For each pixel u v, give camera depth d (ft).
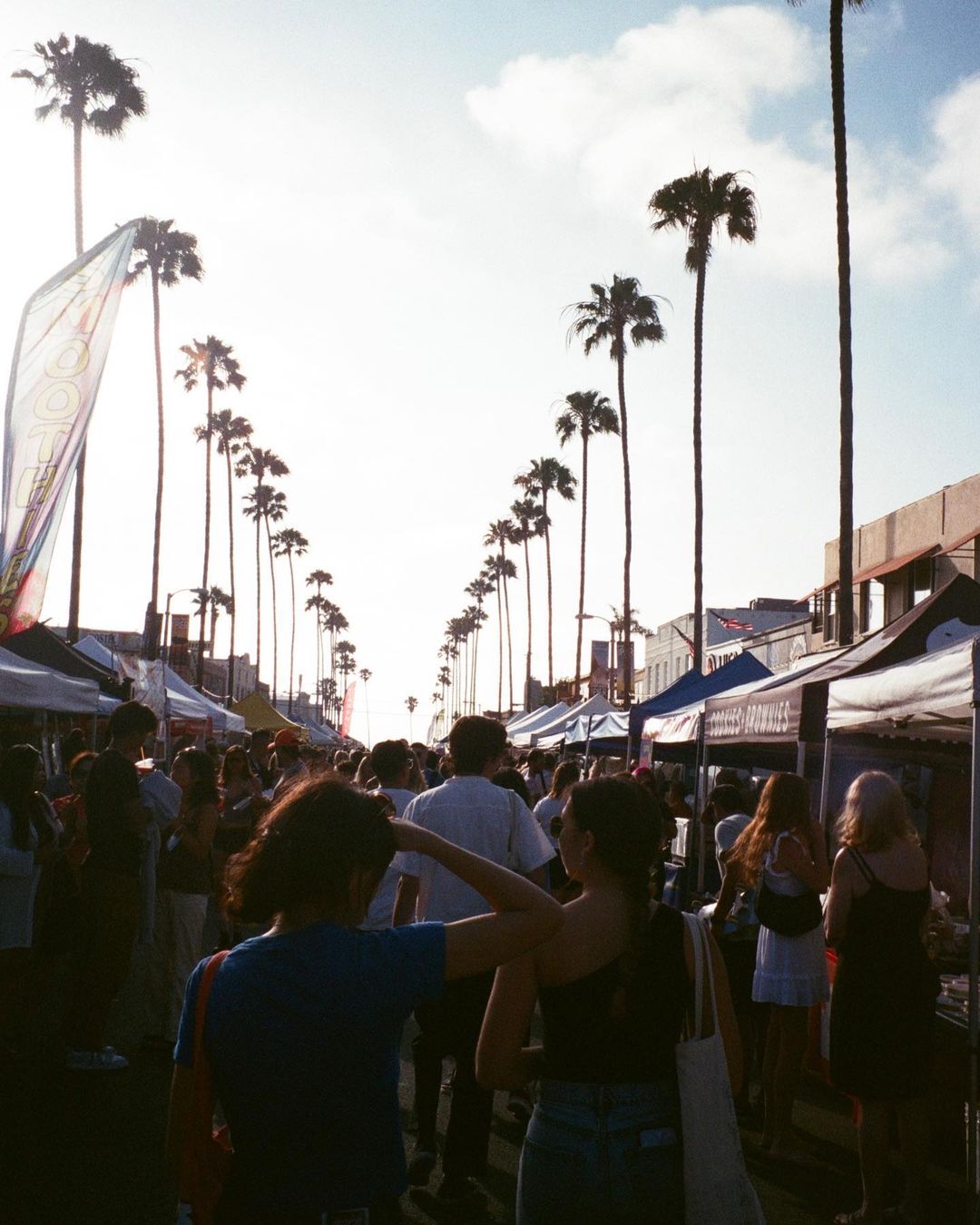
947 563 87.76
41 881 24.91
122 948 23.98
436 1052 17.57
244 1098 6.90
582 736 74.02
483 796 18.28
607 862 9.49
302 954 7.09
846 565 74.13
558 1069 9.23
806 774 40.37
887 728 29.71
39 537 37.99
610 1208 8.81
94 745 60.03
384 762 22.84
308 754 45.14
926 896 17.62
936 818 33.37
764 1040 26.37
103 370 39.19
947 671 19.39
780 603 196.24
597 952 9.23
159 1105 21.72
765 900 20.90
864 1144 17.26
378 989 7.05
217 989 7.09
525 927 7.48
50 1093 22.41
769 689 33.27
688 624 190.19
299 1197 6.81
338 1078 6.93
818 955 20.94
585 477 190.29
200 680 198.59
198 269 150.20
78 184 111.14
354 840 7.31
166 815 26.76
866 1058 17.01
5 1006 24.09
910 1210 17.21
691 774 61.52
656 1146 8.97
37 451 38.19
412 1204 17.57
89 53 109.60
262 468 286.66
